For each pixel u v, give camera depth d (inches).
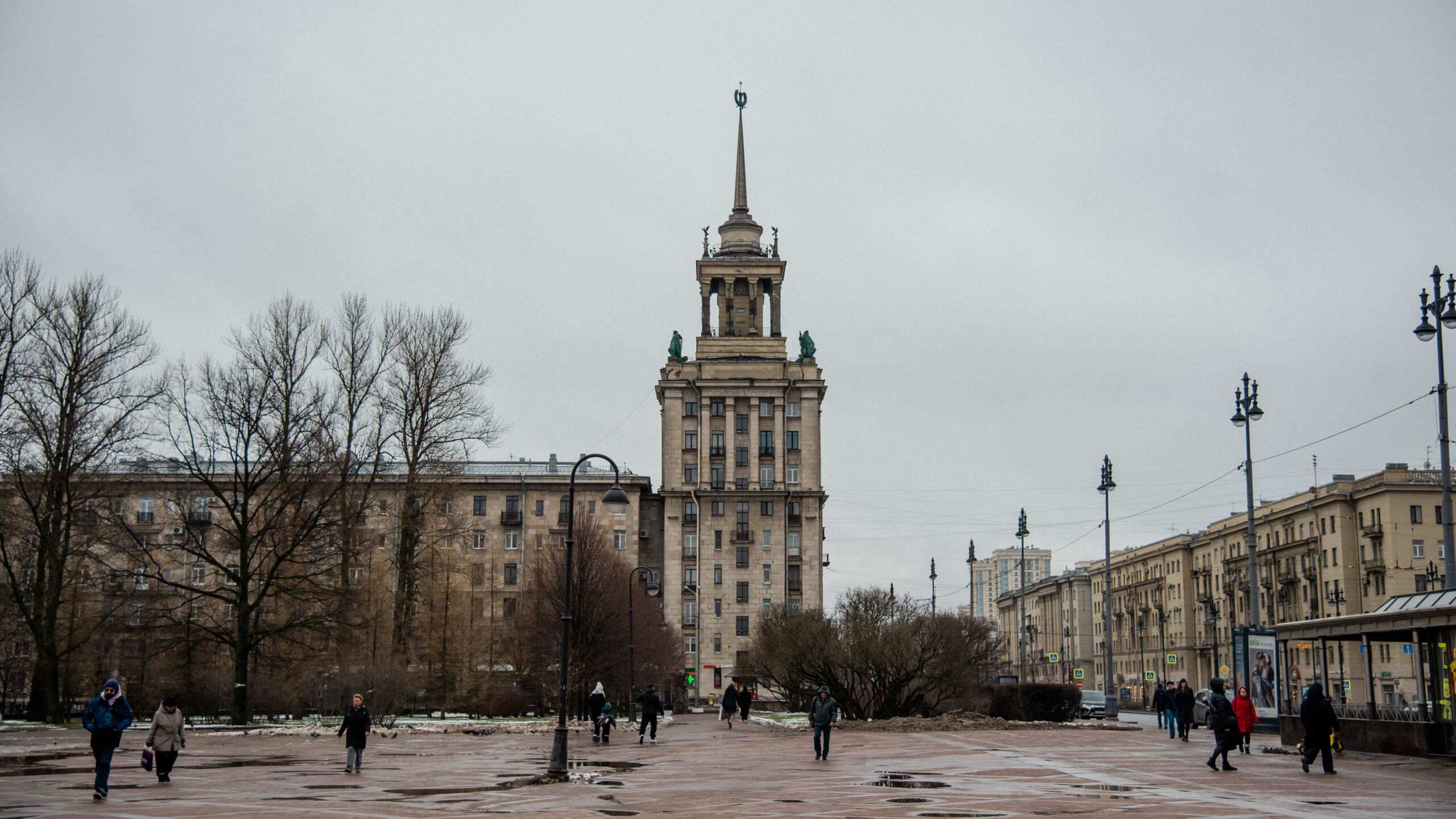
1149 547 6323.8
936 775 1114.1
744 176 5634.8
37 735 1897.1
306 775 1131.9
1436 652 1214.9
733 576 5054.1
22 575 2534.5
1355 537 4291.3
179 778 1096.2
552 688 3196.4
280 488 2421.3
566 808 829.2
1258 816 746.8
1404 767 1148.5
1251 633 1895.9
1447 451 1389.0
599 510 5054.1
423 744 1774.1
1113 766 1210.0
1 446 2196.1
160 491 2753.4
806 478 5152.6
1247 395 1945.1
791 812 795.4
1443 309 1379.2
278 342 2425.0
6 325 2202.3
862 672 2341.3
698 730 2325.3
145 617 2805.1
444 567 3075.8
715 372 5246.1
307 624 2374.5
